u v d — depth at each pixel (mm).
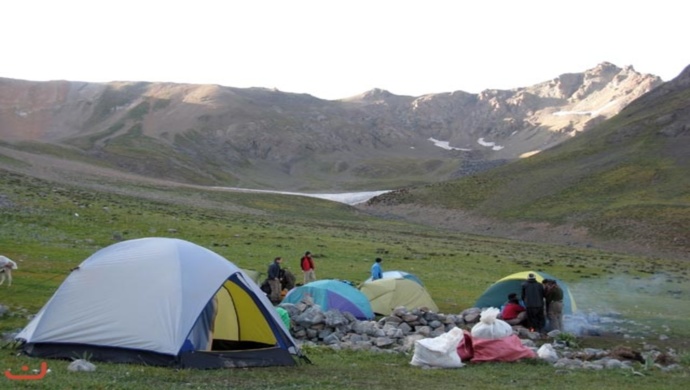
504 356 19062
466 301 37125
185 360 15570
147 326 15742
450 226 148875
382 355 19828
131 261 16766
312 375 15820
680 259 99812
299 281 40875
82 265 17031
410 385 14953
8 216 58188
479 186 177375
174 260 16625
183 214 89688
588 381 16609
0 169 121312
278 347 17406
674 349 24453
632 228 117562
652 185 147625
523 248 93688
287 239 68062
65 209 69750
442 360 18031
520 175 179125
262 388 13750
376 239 84312
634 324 30562
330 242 69750
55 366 14547
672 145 169375
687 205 126188
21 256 38188
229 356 16359
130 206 89062
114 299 16172
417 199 177750
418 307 29000
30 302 25656
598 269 64562
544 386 15578
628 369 18516
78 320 16062
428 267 55000
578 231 124312
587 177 160875
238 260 49031
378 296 30344
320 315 23109
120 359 15539
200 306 16078
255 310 17531
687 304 41844
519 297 29594
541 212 143250
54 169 159125
